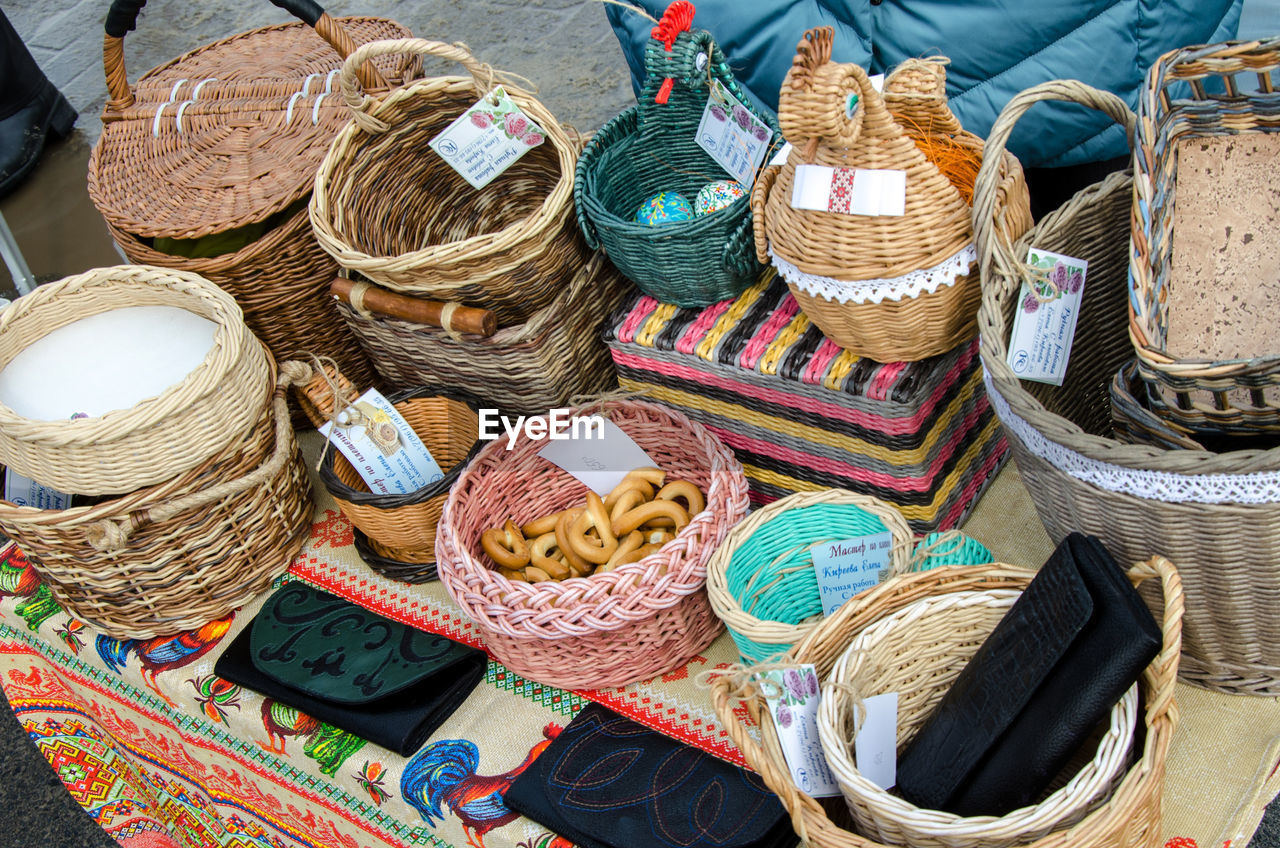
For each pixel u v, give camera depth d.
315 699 1.40
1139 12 1.65
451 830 1.31
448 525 1.40
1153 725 0.95
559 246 1.50
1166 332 1.20
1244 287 1.20
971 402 1.43
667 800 1.19
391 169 1.73
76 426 1.37
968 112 1.78
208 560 1.55
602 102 3.55
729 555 1.30
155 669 1.55
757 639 1.19
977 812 0.99
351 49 1.63
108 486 1.41
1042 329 1.21
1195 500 0.97
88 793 1.94
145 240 1.80
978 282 1.24
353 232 1.65
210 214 1.65
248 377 1.51
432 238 1.84
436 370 1.65
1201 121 1.20
